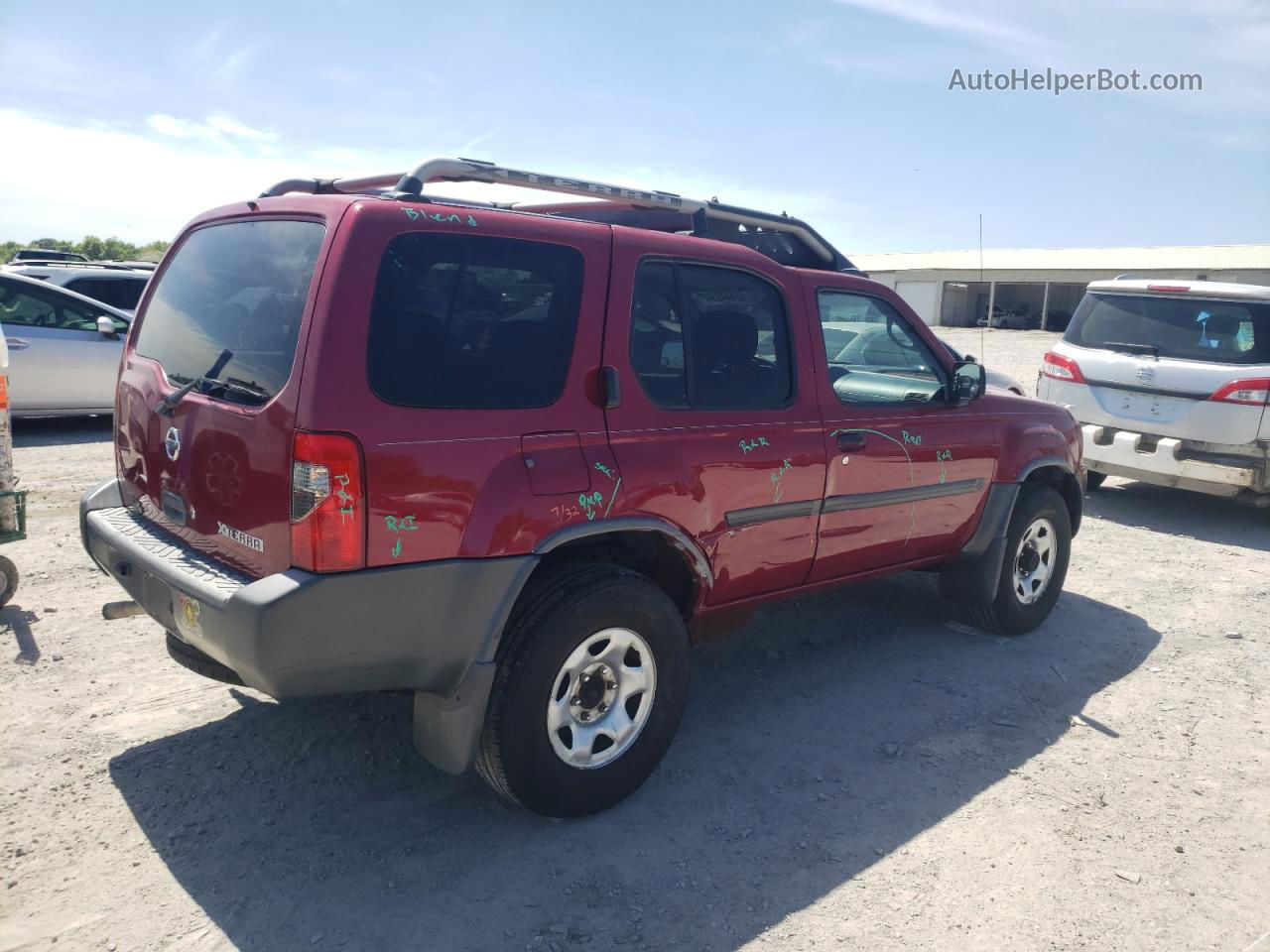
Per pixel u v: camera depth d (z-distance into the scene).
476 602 2.90
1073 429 5.47
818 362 4.04
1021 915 2.89
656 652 3.37
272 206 3.12
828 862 3.12
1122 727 4.23
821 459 3.96
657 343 3.43
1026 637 5.31
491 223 3.02
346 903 2.81
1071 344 8.84
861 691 4.49
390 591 2.75
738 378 3.73
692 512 3.46
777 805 3.46
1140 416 8.21
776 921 2.82
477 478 2.88
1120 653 5.14
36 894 2.77
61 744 3.61
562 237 3.19
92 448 9.23
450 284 2.90
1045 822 3.42
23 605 4.94
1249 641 5.40
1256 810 3.56
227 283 3.20
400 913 2.78
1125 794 3.64
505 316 3.02
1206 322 8.07
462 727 2.98
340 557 2.67
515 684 3.00
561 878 2.97
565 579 3.14
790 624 5.35
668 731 3.48
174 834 3.10
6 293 9.66
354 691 2.84
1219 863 3.21
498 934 2.71
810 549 4.04
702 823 3.32
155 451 3.36
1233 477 7.68
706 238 3.77
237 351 3.00
